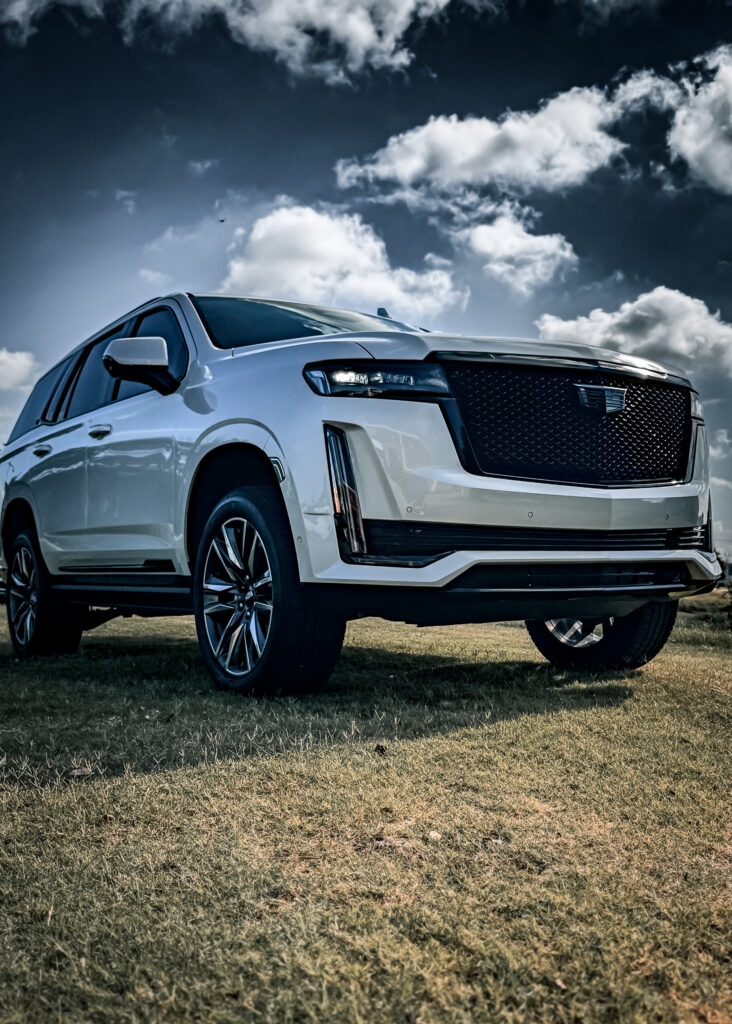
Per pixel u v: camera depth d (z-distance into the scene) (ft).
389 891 5.47
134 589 14.47
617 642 14.10
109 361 13.39
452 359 10.53
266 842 6.26
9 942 4.83
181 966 4.57
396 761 8.27
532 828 6.60
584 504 10.77
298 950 4.72
